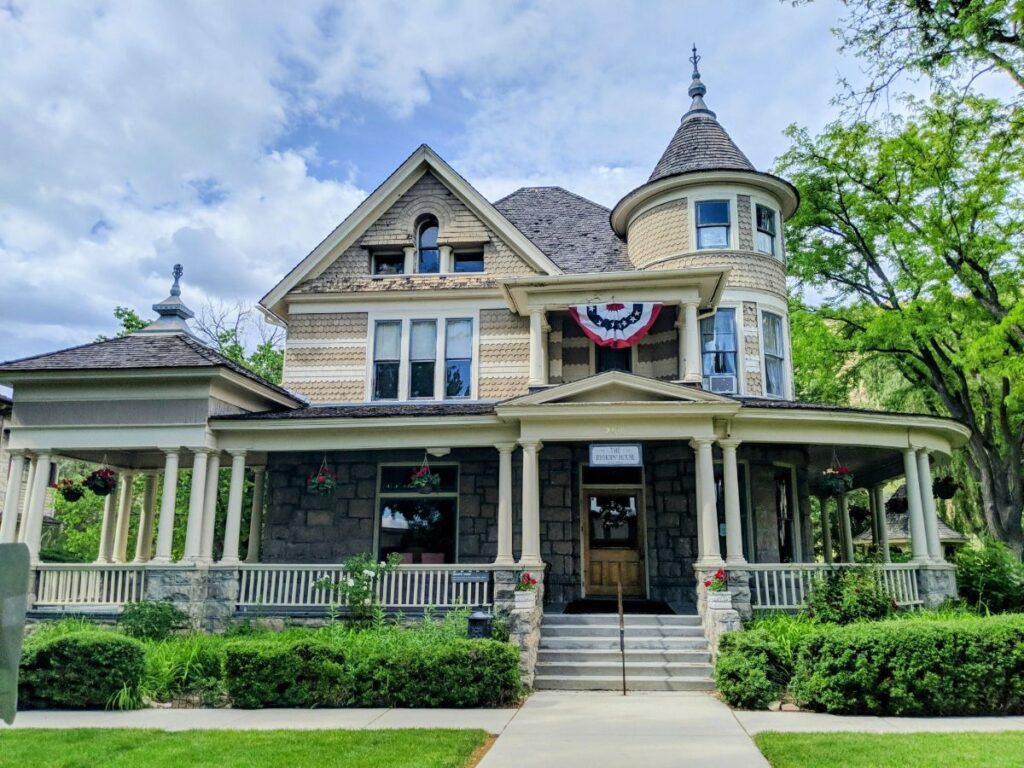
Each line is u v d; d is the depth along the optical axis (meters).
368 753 7.51
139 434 15.15
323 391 18.06
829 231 23.81
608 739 8.26
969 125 14.66
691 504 16.08
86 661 10.31
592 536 16.92
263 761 7.23
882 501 19.73
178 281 18.34
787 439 14.63
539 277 16.12
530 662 11.83
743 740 8.16
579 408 14.03
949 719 9.30
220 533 24.75
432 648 10.65
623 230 20.03
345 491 17.14
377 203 18.58
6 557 3.62
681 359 16.55
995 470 21.84
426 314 18.22
